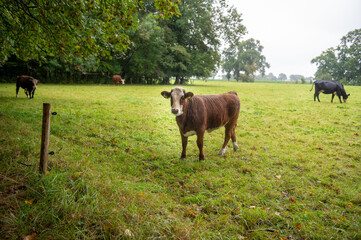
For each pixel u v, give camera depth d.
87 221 2.91
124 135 7.61
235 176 5.14
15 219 2.78
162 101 16.12
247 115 12.27
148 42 34.28
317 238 3.21
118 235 2.73
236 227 3.34
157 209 3.47
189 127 5.66
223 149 6.48
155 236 2.84
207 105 5.91
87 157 5.16
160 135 8.05
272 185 4.77
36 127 6.84
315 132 9.04
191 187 4.50
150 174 4.99
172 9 4.98
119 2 4.68
